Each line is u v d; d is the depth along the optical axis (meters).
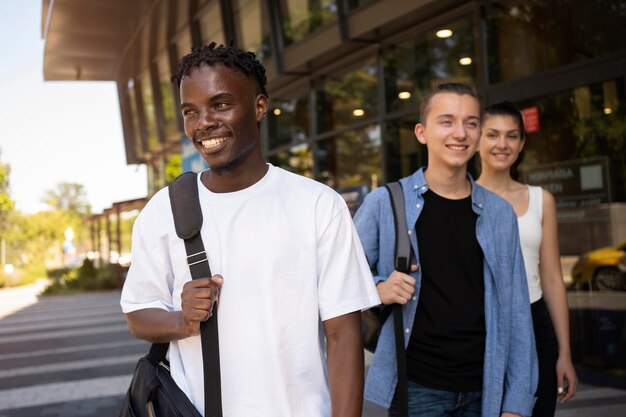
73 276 21.92
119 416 1.43
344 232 1.47
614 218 5.08
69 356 7.52
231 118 1.40
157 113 19.05
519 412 2.04
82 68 20.50
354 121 8.88
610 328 5.07
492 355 2.06
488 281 2.10
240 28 11.82
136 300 1.51
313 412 1.40
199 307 1.31
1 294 22.41
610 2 5.12
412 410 2.12
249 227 1.40
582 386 5.04
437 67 7.21
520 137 2.68
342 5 8.16
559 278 2.60
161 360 1.51
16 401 5.36
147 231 1.50
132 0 13.60
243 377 1.35
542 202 2.63
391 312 2.16
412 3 6.99
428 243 2.14
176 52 17.02
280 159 10.92
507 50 6.19
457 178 2.17
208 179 1.49
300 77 10.27
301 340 1.39
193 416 1.34
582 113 5.33
